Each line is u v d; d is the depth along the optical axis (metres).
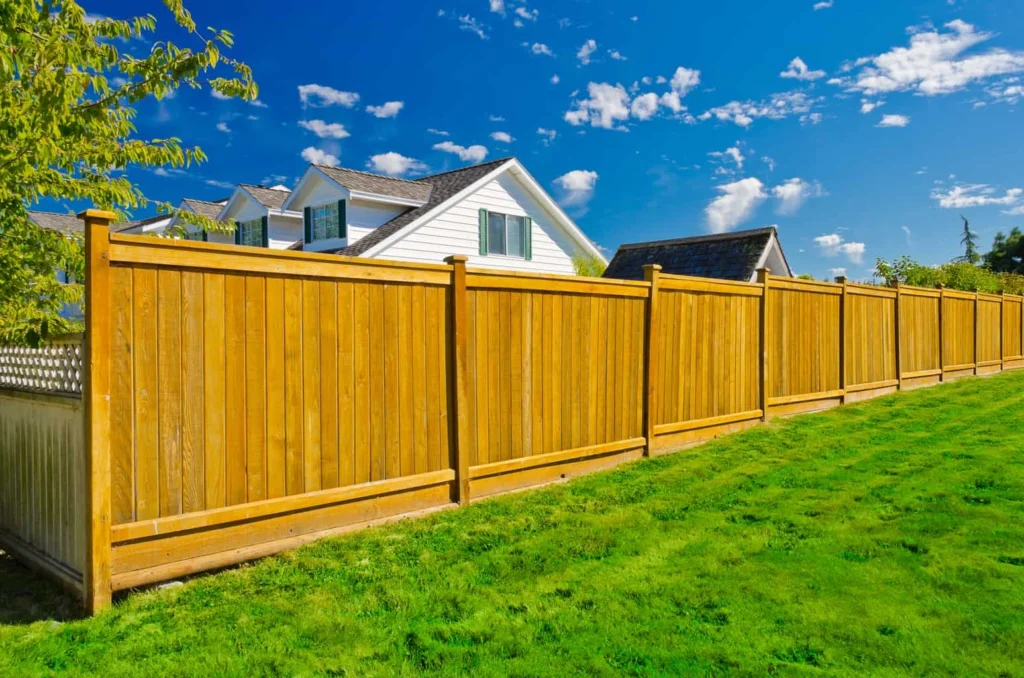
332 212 17.83
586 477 6.21
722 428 8.00
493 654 2.98
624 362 6.79
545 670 2.83
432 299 5.14
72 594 3.73
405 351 4.96
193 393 3.87
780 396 9.04
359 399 4.68
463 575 3.91
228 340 4.02
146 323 3.68
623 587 3.69
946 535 4.30
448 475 5.22
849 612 3.28
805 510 5.01
